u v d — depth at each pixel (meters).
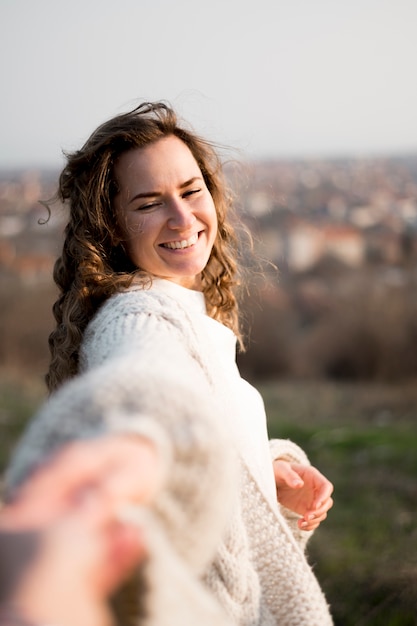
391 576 3.89
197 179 1.60
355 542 4.56
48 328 16.97
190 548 0.69
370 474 6.59
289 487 1.70
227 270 2.03
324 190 68.12
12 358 16.69
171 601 0.57
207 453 0.68
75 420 0.65
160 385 0.70
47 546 0.49
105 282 1.50
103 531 0.53
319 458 7.44
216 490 0.69
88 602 0.50
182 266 1.58
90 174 1.57
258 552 1.22
